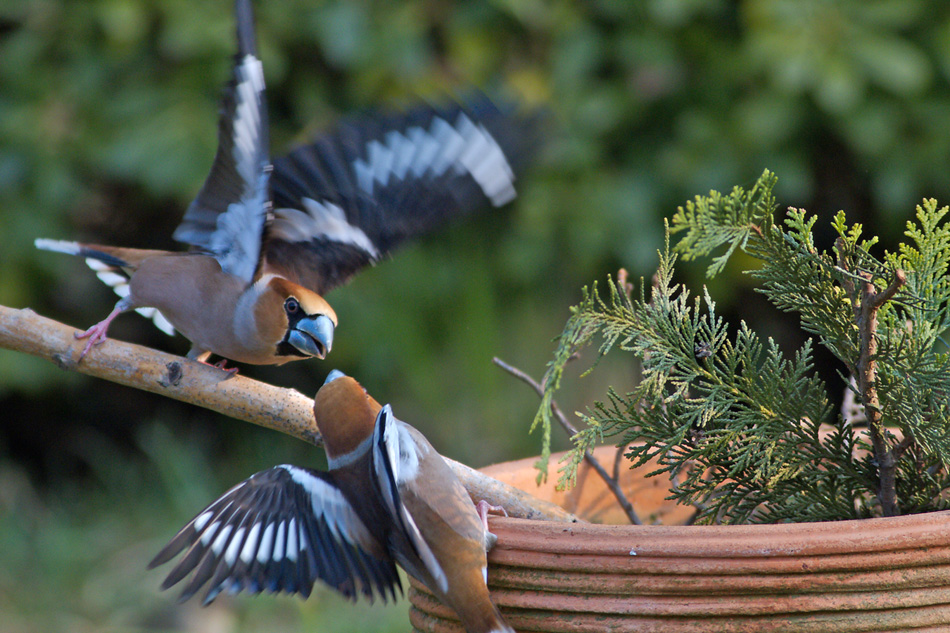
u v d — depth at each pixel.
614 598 3.69
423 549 3.58
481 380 11.23
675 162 10.04
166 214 12.09
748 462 4.42
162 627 9.48
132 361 4.86
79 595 9.99
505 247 11.05
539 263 10.72
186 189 10.20
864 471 4.39
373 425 4.09
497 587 3.87
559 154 10.20
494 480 4.54
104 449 12.99
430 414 11.62
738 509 4.51
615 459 5.20
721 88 10.06
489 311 11.21
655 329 4.46
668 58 10.05
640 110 10.28
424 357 11.24
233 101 4.79
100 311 11.95
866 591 3.57
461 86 10.27
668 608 3.63
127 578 10.08
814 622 3.57
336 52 10.22
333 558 3.90
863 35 9.30
